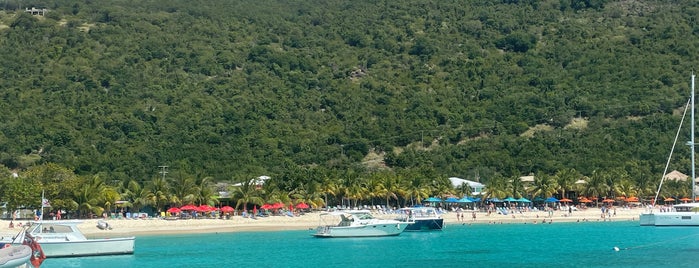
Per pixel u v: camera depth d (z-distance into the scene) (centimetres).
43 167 13288
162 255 9444
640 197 17712
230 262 8875
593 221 15025
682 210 13488
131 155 18862
